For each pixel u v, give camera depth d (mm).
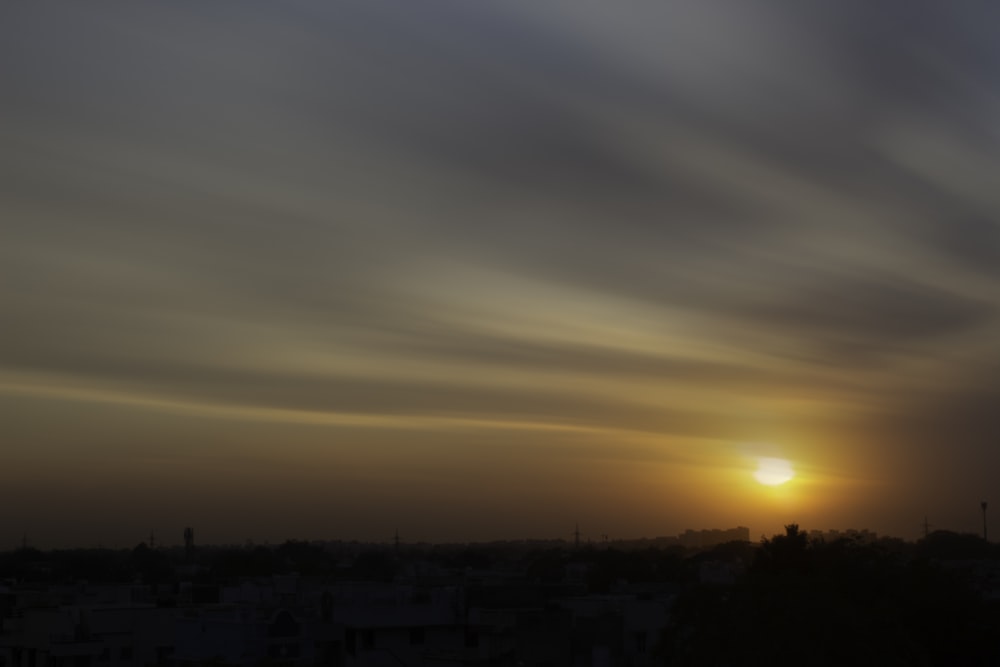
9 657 69688
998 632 52719
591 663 55375
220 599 85062
